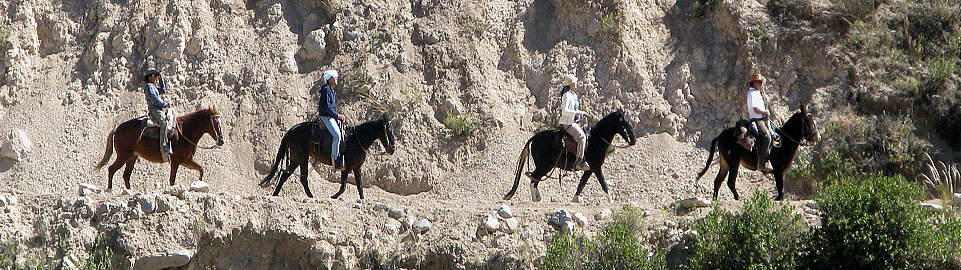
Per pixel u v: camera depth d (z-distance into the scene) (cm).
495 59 1961
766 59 1898
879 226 1201
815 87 1870
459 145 1823
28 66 1870
